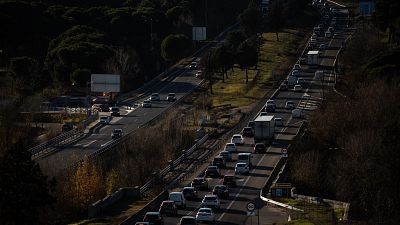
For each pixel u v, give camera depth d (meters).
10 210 194.50
